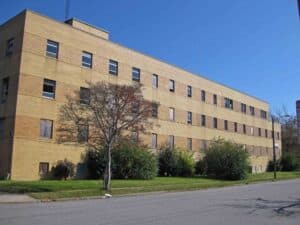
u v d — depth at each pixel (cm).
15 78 3316
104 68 4041
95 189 2473
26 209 1603
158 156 4497
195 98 5488
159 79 4828
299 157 8131
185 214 1463
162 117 4812
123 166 3628
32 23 3416
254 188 3203
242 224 1238
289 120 9225
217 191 2848
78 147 3647
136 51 4491
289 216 1443
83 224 1197
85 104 2775
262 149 7375
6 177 3142
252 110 7138
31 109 3322
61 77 3591
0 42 3591
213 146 4856
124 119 2588
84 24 4081
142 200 2067
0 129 3369
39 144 3347
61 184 2736
